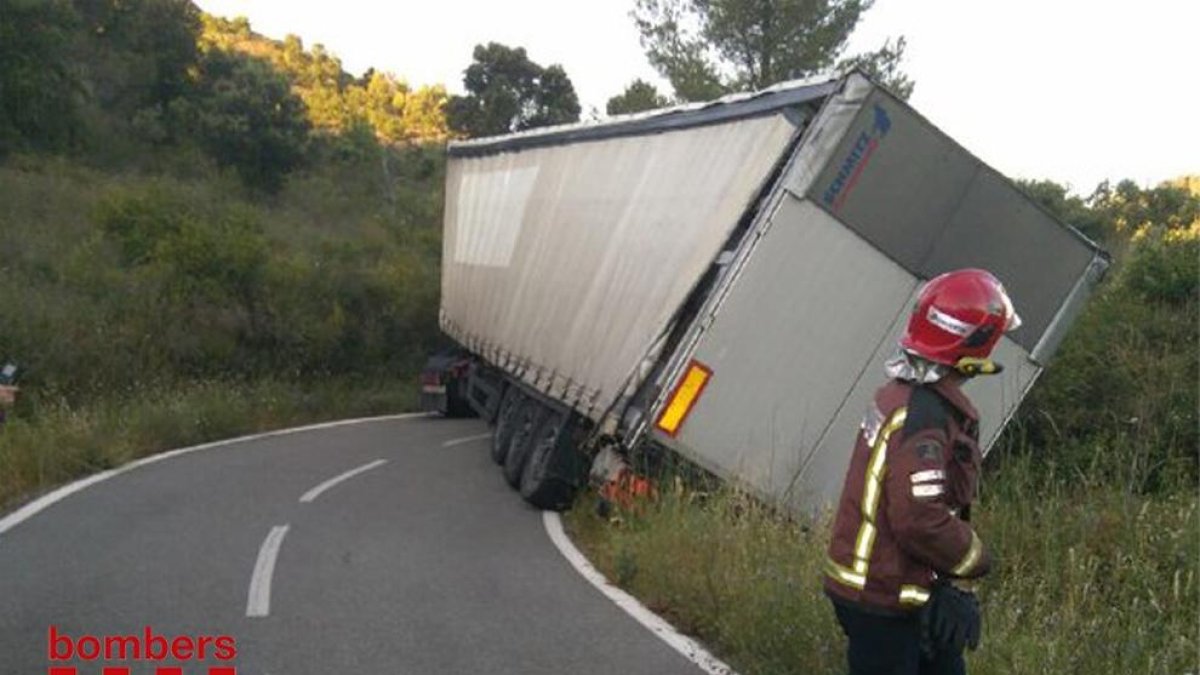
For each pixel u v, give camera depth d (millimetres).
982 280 3637
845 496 3752
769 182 8430
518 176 16781
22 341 17609
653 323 9148
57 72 34656
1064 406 10898
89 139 36000
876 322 8359
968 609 3545
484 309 17688
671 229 9688
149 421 16312
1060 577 7207
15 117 33250
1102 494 8594
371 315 25062
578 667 6367
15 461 12609
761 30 25891
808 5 25234
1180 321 11945
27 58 33250
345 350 24141
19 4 32719
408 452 16922
